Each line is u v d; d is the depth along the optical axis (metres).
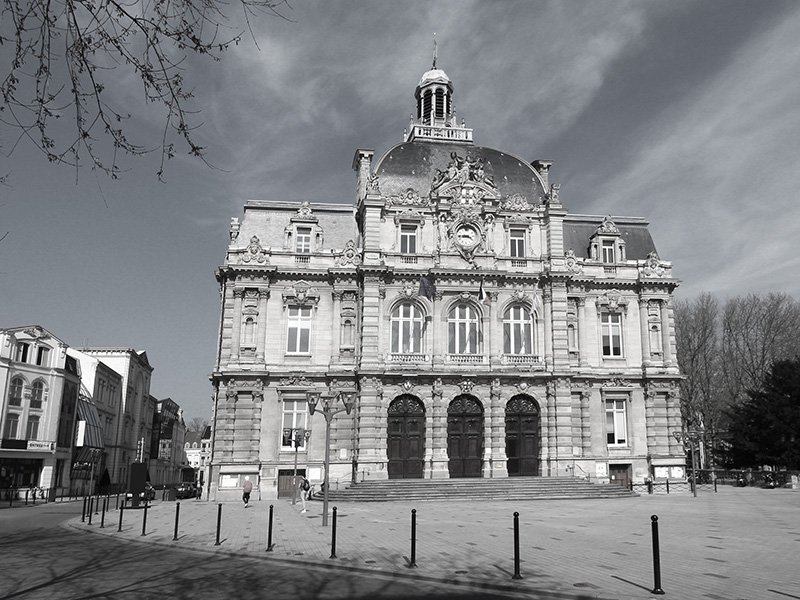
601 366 52.22
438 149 55.78
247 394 47.81
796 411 56.75
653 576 16.44
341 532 26.34
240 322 48.78
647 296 53.16
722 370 71.44
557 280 51.22
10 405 61.09
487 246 51.31
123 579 17.25
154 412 109.44
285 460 47.47
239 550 21.88
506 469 48.22
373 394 47.66
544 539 23.67
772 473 55.94
